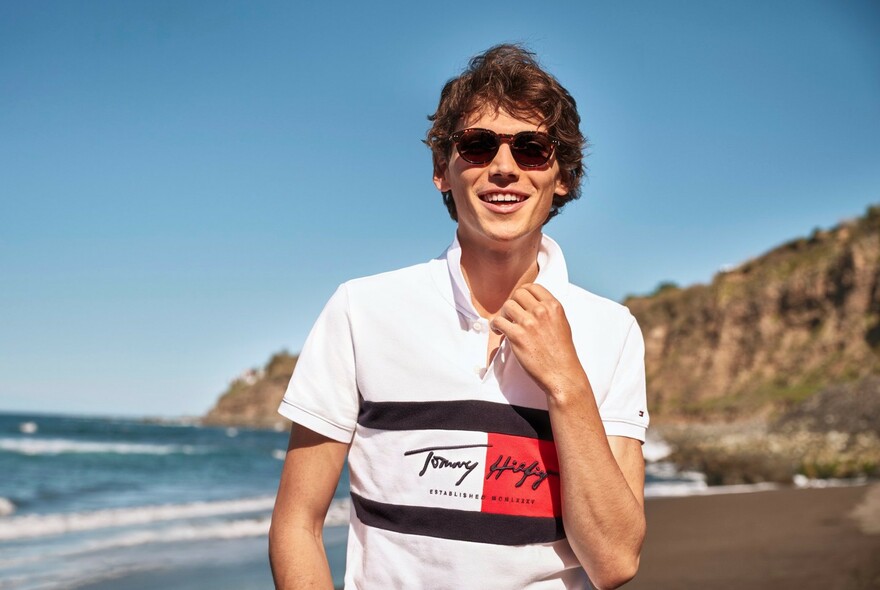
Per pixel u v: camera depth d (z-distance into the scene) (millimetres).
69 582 6344
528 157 1775
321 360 1817
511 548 1661
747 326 58062
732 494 13375
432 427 1704
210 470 24812
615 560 1640
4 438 43281
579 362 1684
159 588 6156
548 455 1704
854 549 7512
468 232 1834
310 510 1794
